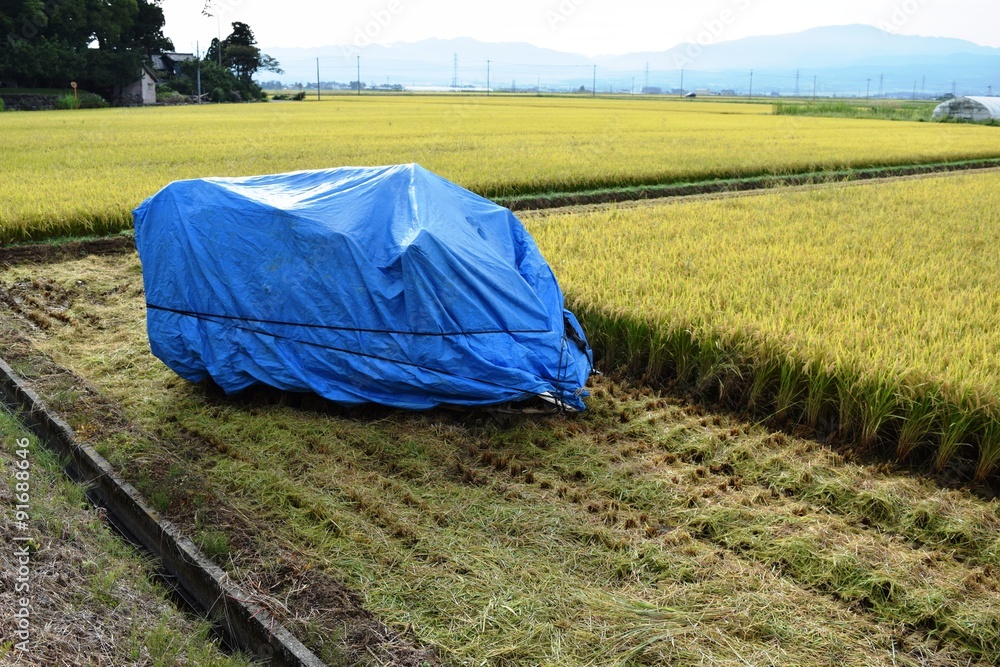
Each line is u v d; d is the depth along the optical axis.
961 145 27.25
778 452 5.29
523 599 3.74
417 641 3.47
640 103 80.69
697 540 4.33
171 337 5.81
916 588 3.87
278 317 5.63
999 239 10.49
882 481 4.89
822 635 3.55
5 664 2.73
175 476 4.72
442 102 75.38
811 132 34.00
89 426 5.35
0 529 3.64
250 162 18.91
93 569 3.72
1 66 53.38
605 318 6.95
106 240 11.41
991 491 4.89
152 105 62.84
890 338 6.05
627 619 3.62
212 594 3.77
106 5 61.59
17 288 9.05
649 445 5.45
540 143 25.80
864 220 11.93
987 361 5.48
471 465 5.10
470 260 5.60
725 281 7.79
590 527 4.38
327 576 3.86
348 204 5.81
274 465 5.02
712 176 19.31
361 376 5.51
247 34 79.00
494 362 5.44
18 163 18.36
